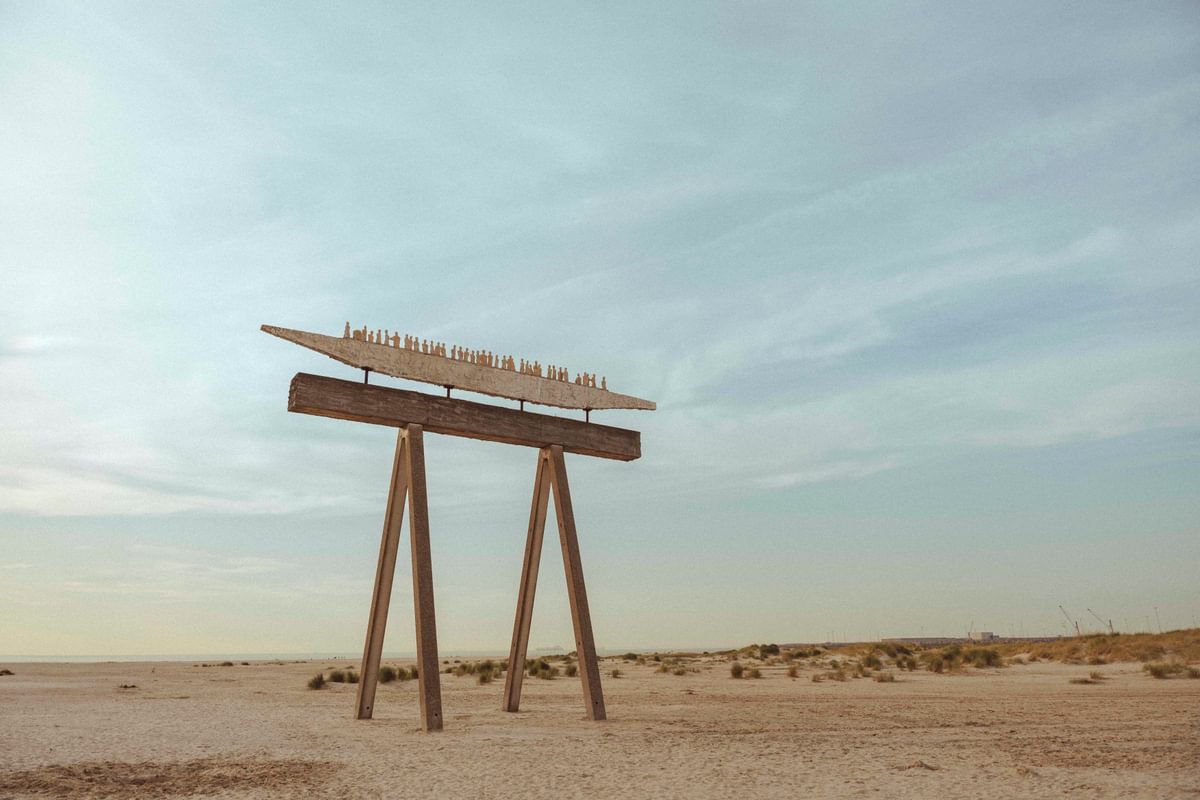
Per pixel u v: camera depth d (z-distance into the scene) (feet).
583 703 56.08
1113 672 86.99
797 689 70.85
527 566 49.24
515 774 26.37
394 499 44.47
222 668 145.59
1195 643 101.91
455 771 27.02
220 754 31.32
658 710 50.16
